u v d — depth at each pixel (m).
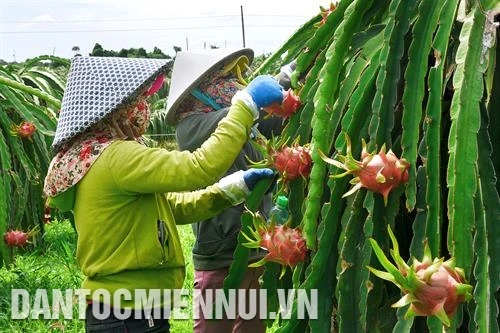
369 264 1.10
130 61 1.75
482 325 0.93
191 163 1.61
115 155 1.67
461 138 0.96
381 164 1.04
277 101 1.45
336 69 1.16
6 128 4.02
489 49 1.00
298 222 1.32
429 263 0.88
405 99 1.08
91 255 1.74
